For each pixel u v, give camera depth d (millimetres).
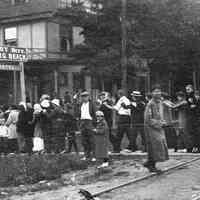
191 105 15516
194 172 12391
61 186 11242
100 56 28094
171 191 10102
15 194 10500
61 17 32188
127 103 16031
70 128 16891
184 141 16125
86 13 29984
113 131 16703
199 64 33062
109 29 28828
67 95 23141
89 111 15414
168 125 16125
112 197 9641
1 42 35406
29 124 17031
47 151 16812
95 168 13969
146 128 12320
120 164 14203
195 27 29188
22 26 34500
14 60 20234
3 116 19547
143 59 28750
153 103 12375
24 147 17344
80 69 31969
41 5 33344
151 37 28547
